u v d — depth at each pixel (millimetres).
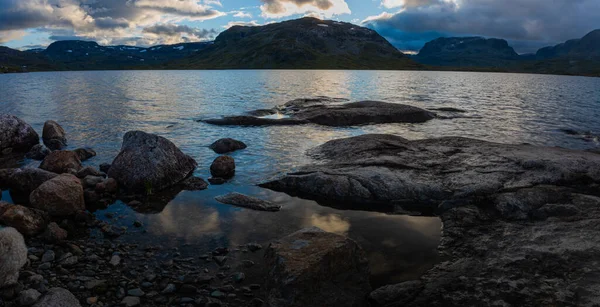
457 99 58406
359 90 76438
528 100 57562
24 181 15117
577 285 7875
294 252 8281
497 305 7516
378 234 11562
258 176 17672
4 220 10984
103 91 67812
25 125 23719
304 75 168125
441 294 8047
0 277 7691
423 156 18469
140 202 14211
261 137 27234
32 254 9859
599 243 9461
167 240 10977
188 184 16188
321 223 12359
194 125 31688
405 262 9773
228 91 70875
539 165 15789
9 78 137250
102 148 23125
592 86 105750
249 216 12852
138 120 33844
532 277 8375
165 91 69438
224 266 9469
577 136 29094
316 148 22766
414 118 36125
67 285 8461
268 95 62688
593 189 14008
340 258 8250
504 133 30219
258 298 8141
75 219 12273
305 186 15578
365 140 21797
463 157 17984
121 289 8352
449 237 11102
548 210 11961
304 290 7500
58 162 17359
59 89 72312
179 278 8906
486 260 9438
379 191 14562
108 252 10227
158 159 16297
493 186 14180
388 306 7836
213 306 7902
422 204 14047
